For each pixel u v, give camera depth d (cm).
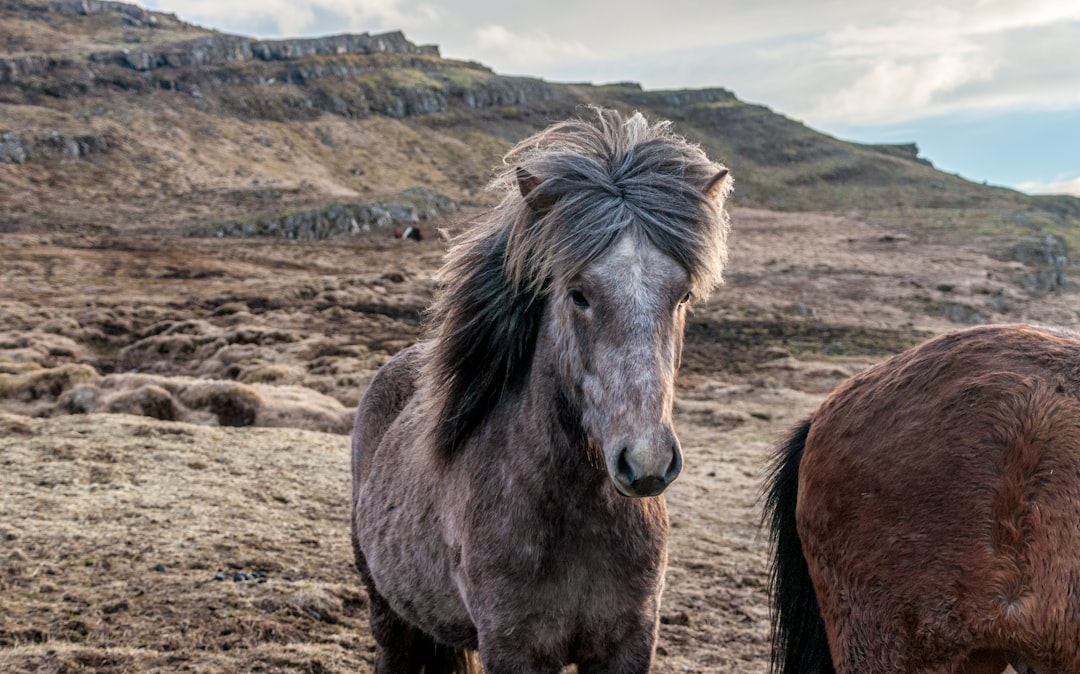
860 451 270
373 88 13100
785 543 317
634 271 246
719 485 1075
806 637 308
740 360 2538
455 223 348
